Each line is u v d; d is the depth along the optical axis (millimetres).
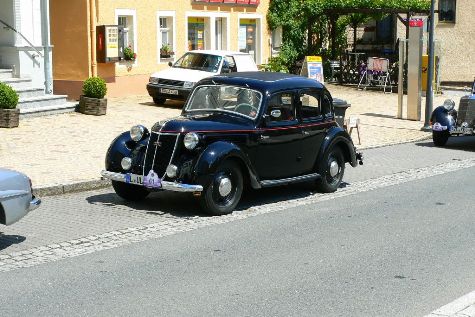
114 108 22672
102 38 24344
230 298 7504
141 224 10609
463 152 18734
